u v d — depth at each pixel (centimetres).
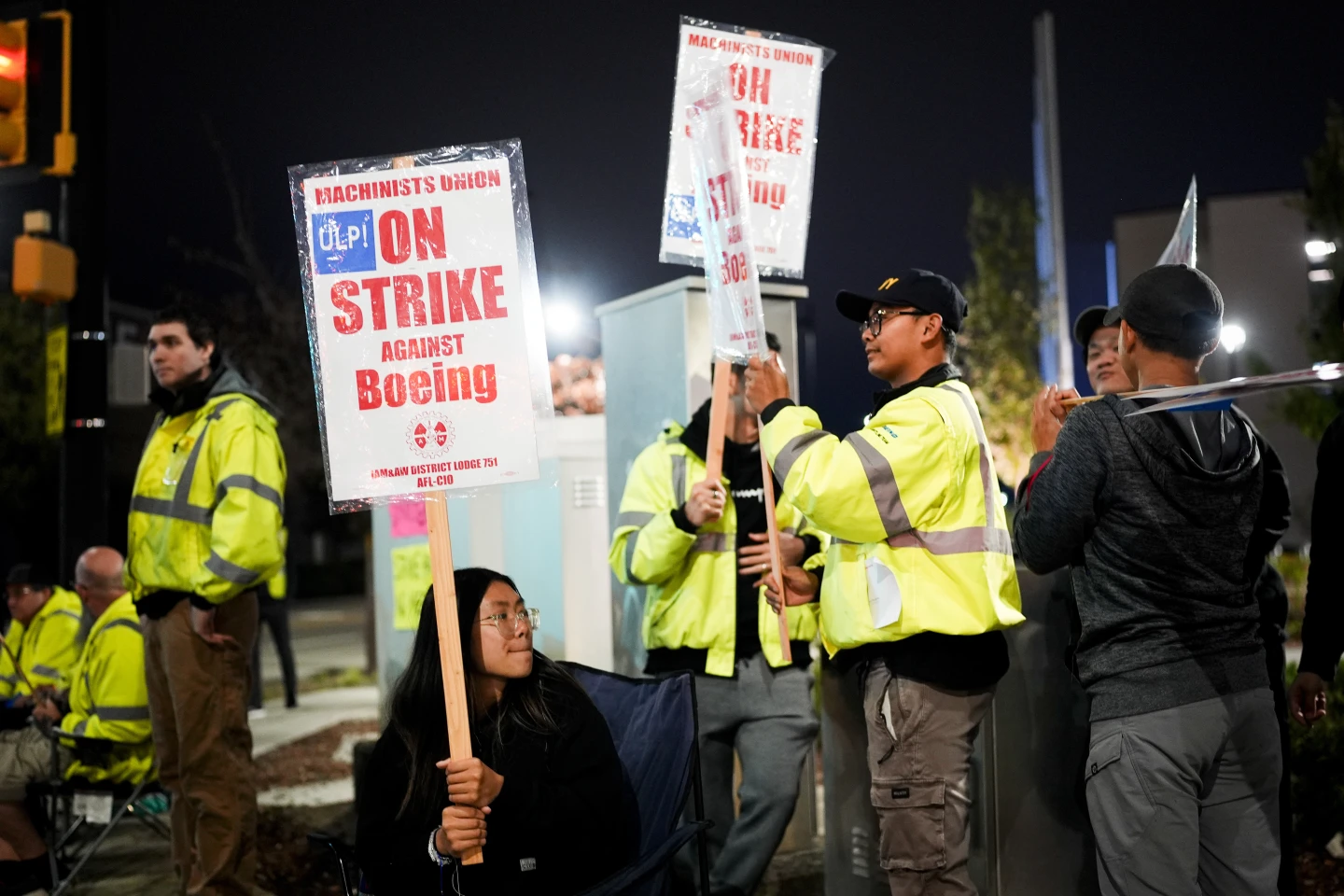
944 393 313
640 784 318
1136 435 270
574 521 574
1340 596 334
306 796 658
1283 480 312
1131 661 271
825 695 410
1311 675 335
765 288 480
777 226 378
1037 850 376
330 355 274
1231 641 273
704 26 376
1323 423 657
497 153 276
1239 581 278
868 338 336
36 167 690
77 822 482
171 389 454
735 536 398
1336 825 457
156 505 429
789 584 362
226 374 443
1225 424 284
